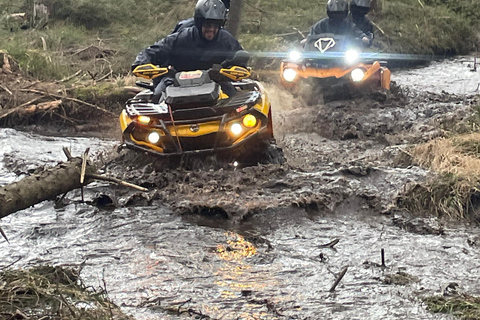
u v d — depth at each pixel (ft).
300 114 38.83
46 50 53.57
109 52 56.39
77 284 18.84
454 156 27.76
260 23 65.36
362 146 34.27
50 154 33.27
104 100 43.70
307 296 18.44
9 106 41.96
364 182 26.86
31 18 62.69
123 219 24.09
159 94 30.27
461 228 23.53
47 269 19.35
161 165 28.71
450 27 69.77
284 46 60.08
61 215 24.54
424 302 18.04
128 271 20.06
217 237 22.52
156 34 61.00
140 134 28.81
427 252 21.39
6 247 21.94
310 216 24.23
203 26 30.81
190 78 28.99
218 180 26.81
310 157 32.07
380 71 42.06
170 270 20.07
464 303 17.72
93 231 23.13
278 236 22.68
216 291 18.78
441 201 24.90
